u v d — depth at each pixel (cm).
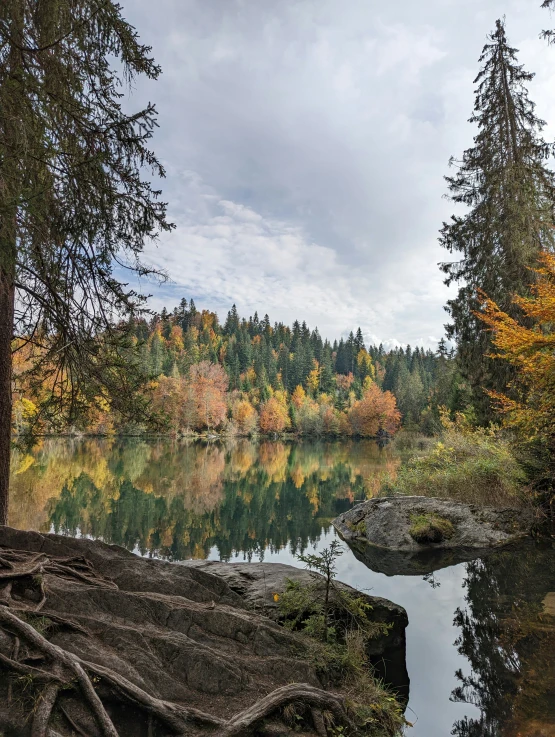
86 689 238
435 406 3559
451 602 612
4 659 236
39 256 491
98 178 523
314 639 412
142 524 1108
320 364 13688
